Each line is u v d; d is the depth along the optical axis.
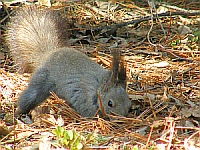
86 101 10.21
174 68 12.62
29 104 10.51
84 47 13.90
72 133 8.34
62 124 9.62
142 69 12.57
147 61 13.01
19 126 9.41
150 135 8.51
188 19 15.71
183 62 13.01
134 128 9.59
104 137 8.91
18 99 10.46
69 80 10.41
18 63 12.16
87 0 16.73
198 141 8.56
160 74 12.31
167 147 8.33
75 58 10.65
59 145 8.27
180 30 14.77
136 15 15.95
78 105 10.34
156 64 12.77
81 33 14.66
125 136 8.97
